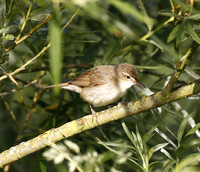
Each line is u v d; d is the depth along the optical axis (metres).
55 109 12.45
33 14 8.33
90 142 10.59
